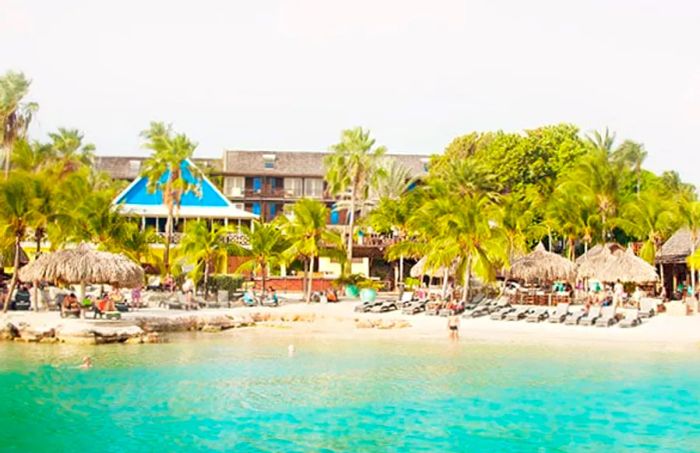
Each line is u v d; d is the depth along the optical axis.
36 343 31.73
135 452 16.92
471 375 25.75
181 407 20.89
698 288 51.03
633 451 17.33
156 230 69.81
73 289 50.00
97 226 50.53
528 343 33.41
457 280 49.31
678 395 22.69
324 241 55.31
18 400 21.44
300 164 92.56
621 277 44.34
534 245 74.00
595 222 58.12
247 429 18.80
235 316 41.12
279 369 26.70
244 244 66.44
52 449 17.09
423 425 19.33
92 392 22.53
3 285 47.12
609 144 67.50
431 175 82.00
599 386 23.95
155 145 62.56
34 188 40.12
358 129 69.75
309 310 46.00
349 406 21.22
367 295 52.34
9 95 62.53
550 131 75.81
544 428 19.11
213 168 89.00
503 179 73.19
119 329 32.88
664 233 60.19
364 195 72.38
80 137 79.38
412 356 29.80
